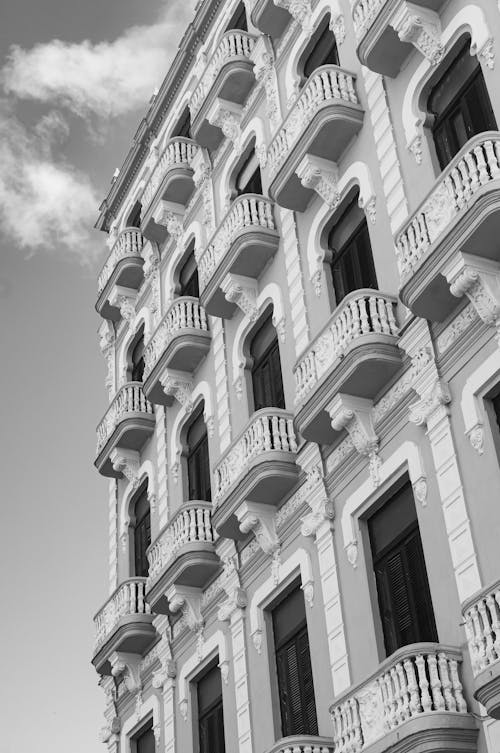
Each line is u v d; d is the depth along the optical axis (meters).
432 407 16.28
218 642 21.67
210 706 22.02
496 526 14.63
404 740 13.93
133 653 25.70
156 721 23.92
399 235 16.81
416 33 18.42
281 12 24.12
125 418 28.25
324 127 20.17
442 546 15.55
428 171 18.02
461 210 15.05
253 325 23.23
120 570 28.72
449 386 16.19
